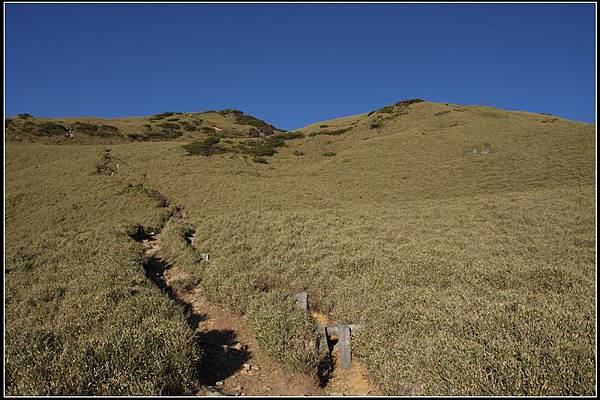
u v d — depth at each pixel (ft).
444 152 152.25
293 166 167.43
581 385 14.92
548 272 31.42
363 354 21.54
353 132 217.36
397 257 39.34
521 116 208.13
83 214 98.37
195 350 20.31
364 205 99.45
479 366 16.31
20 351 19.99
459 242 47.65
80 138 223.10
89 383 17.44
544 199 74.90
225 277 36.58
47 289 34.47
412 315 23.97
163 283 40.50
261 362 22.75
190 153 175.22
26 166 153.07
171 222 82.33
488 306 23.22
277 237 53.78
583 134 138.31
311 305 30.86
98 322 25.21
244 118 347.36
